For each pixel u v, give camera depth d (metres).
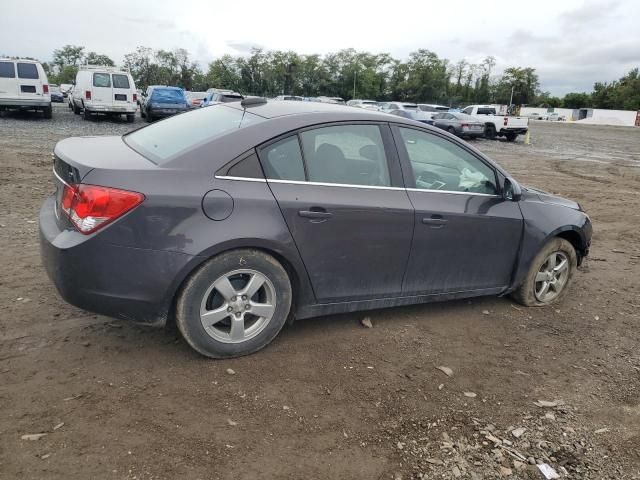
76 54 104.94
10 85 20.20
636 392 3.53
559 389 3.50
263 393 3.15
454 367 3.66
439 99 95.38
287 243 3.41
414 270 4.02
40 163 10.88
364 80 92.62
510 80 100.81
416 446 2.82
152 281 3.12
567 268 4.92
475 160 4.34
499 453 2.82
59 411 2.83
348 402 3.14
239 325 3.44
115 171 3.07
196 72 85.44
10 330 3.66
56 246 3.07
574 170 16.11
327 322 4.17
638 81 101.56
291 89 91.56
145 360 3.39
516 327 4.39
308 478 2.52
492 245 4.33
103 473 2.42
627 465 2.82
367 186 3.74
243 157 3.33
